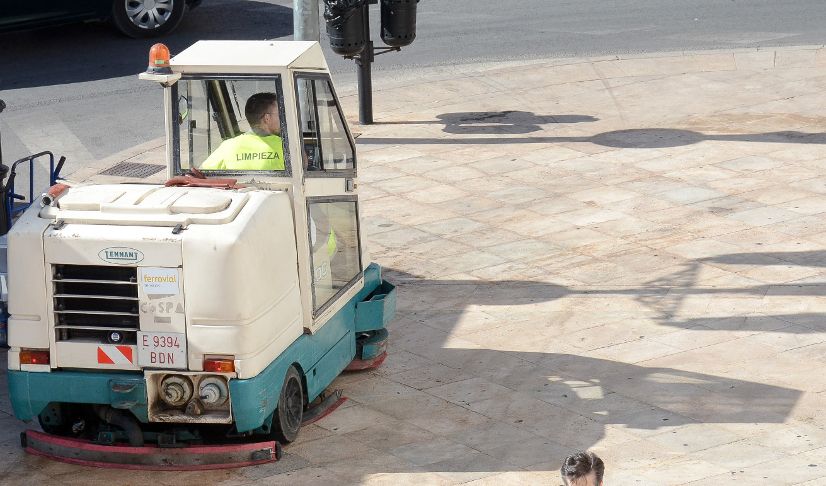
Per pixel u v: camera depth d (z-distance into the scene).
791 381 12.80
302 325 11.41
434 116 25.23
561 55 29.55
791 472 10.66
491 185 20.75
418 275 16.77
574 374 13.23
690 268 16.56
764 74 27.80
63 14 29.05
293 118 10.91
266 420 10.88
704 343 13.98
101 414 11.03
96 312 10.42
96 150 22.47
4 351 14.30
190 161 11.44
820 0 35.19
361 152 22.88
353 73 28.44
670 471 10.72
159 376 10.50
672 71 28.17
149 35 30.70
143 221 10.21
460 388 12.94
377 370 13.55
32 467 11.05
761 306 15.05
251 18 32.75
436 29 32.34
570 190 20.28
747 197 19.53
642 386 12.81
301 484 10.59
